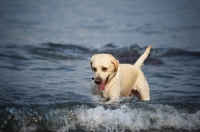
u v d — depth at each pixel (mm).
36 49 17891
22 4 45188
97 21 31094
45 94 9984
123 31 26047
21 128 7875
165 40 22375
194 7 44031
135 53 17953
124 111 8641
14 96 9602
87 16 34375
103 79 8602
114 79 8875
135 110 8734
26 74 12633
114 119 8430
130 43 21094
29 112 8156
